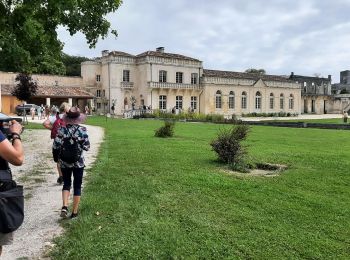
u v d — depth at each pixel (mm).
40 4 14094
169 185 9078
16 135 3684
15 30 14133
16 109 48625
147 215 6680
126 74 60688
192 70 64312
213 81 65875
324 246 5441
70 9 13992
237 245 5375
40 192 8703
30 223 6457
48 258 5062
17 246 5453
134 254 5047
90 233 5789
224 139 12414
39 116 46500
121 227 6074
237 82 68875
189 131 27641
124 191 8461
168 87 60750
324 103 91688
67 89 57562
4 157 3510
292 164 12445
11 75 53500
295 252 5215
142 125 34500
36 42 14680
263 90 72750
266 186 9078
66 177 6910
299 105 78875
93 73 61062
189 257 4969
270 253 5133
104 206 7215
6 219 3408
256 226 6188
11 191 3514
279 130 30422
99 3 15758
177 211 6957
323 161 13039
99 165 11992
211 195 8172
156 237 5613
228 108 67938
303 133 27281
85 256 5008
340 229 6191
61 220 6605
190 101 64312
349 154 14977
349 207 7473
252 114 69938
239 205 7453
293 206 7434
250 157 13312
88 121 40656
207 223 6273
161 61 60688
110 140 20250
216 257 4984
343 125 32906
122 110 60125
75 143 6758
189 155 14180
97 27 16062
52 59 17312
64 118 6949
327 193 8609
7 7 14109
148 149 15961
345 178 10156
